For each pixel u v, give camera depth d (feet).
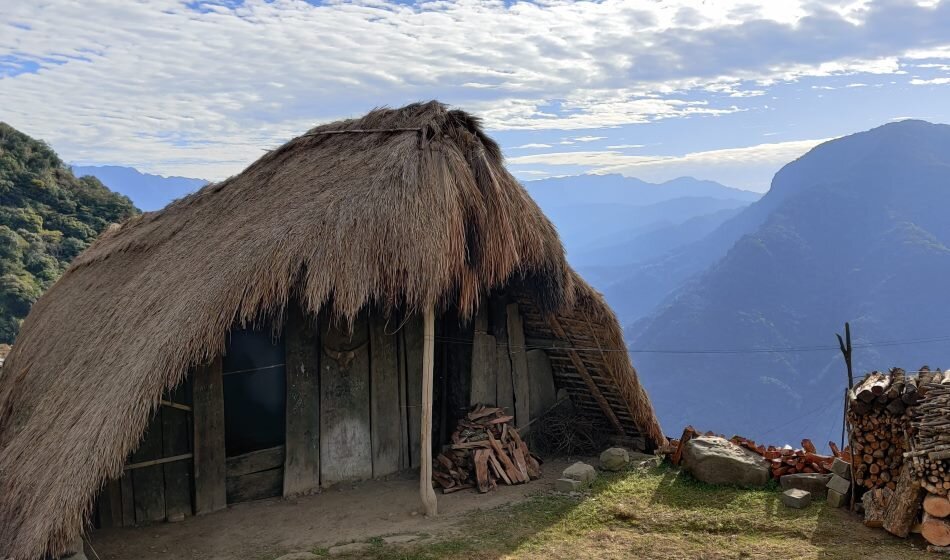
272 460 29.60
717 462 28.99
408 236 25.05
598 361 35.81
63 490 21.26
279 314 27.81
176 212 39.78
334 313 28.76
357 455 31.65
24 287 98.32
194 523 26.78
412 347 33.73
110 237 47.39
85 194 134.10
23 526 22.08
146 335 25.05
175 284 27.68
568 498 28.45
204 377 27.86
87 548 24.02
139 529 26.17
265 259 24.94
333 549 23.09
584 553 22.52
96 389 25.11
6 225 112.27
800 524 24.07
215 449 28.12
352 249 24.97
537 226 30.35
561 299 32.40
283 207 28.50
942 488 21.34
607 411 37.96
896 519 22.45
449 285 25.96
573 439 36.81
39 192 124.67
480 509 27.55
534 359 37.86
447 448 32.04
